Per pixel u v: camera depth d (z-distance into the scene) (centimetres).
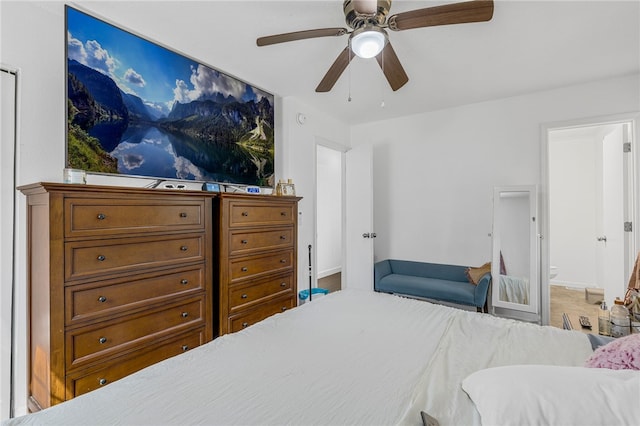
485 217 351
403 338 135
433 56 240
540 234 318
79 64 179
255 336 138
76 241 148
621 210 308
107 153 190
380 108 369
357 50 164
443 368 108
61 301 143
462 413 83
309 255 349
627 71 269
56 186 141
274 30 205
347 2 157
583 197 453
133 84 203
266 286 253
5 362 161
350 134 445
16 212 163
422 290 340
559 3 178
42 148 171
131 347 169
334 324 152
